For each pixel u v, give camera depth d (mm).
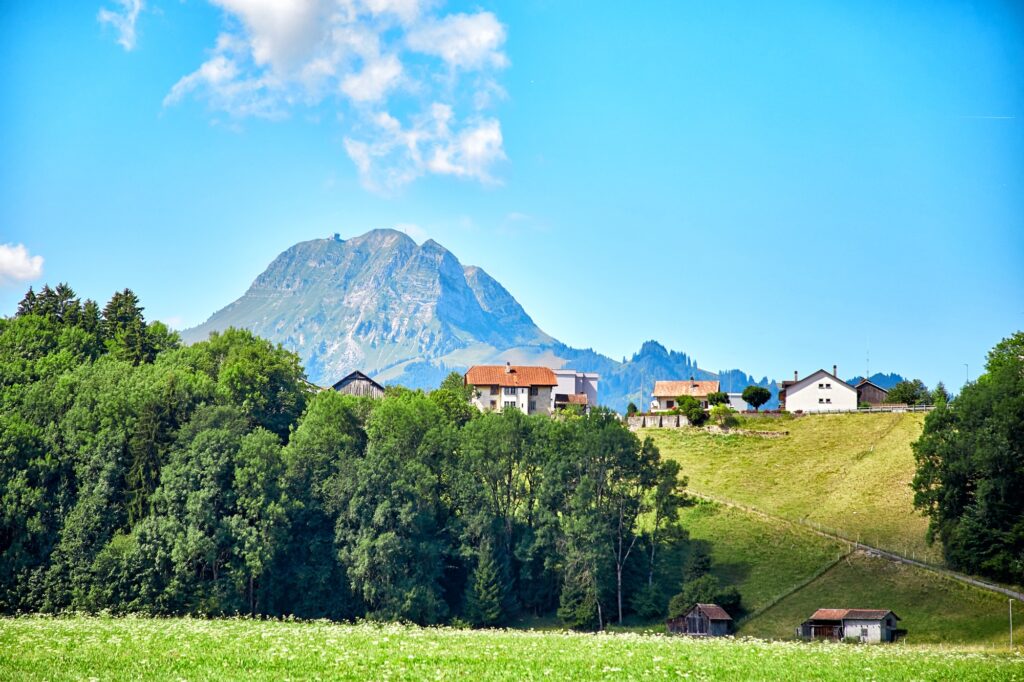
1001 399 117438
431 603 113812
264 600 113312
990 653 67000
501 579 120125
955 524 115688
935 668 51125
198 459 120500
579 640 60062
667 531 125312
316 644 51406
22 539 112625
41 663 44906
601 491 127375
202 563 113000
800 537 130125
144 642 51781
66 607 107188
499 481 130375
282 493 119500
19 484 115125
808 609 111188
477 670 44750
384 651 48906
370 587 113688
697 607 110125
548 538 124125
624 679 43906
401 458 132375
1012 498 112438
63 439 125188
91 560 111125
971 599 106312
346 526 121000
